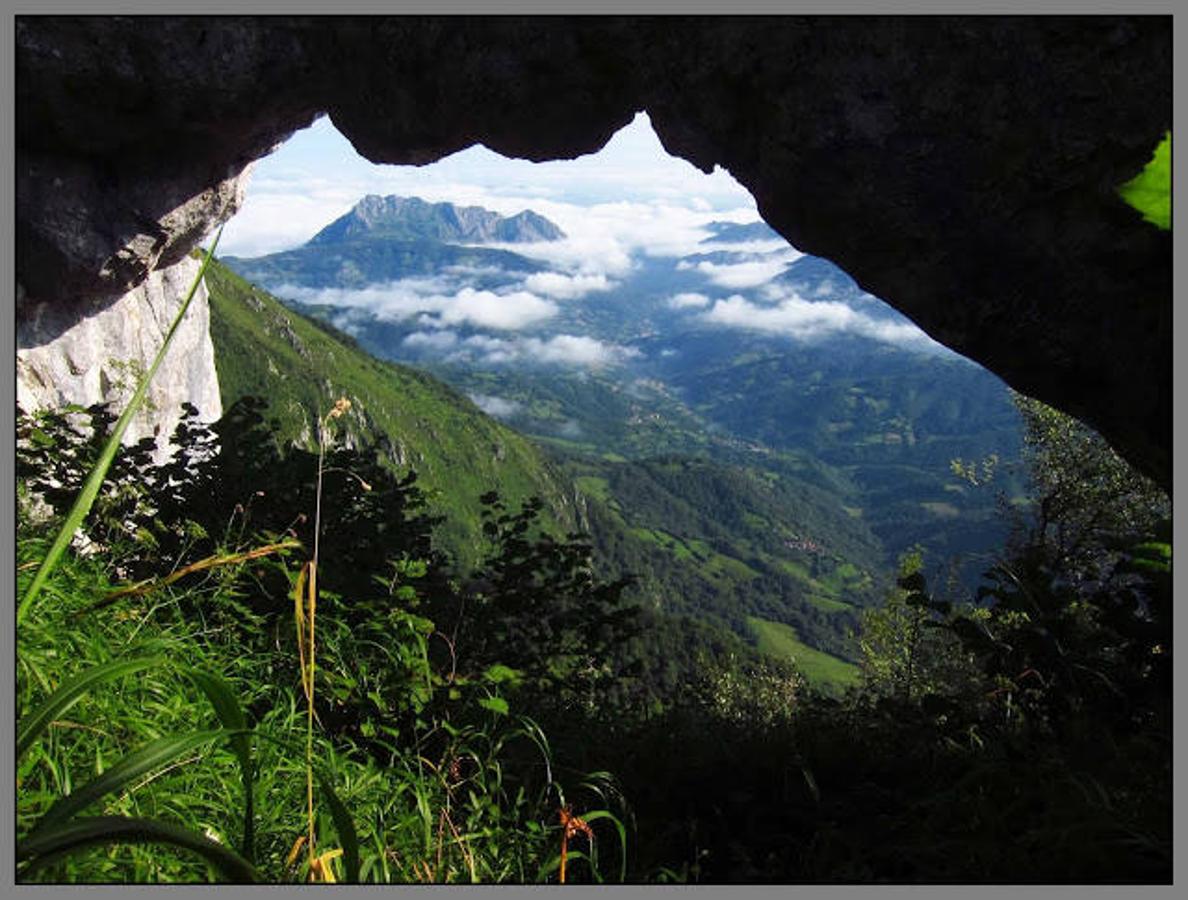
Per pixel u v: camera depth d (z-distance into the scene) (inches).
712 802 194.7
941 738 208.7
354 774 152.9
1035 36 215.8
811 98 242.4
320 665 190.9
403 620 193.3
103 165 364.5
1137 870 129.3
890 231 245.4
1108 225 213.3
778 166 255.6
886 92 234.4
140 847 104.7
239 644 189.9
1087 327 224.7
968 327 246.2
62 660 131.3
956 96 227.9
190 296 99.7
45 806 105.6
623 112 303.6
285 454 298.0
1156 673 181.9
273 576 232.5
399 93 302.2
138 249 388.5
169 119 331.3
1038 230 226.4
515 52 280.5
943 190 236.1
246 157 394.3
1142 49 206.4
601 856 167.3
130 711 129.2
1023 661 207.5
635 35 268.8
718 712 280.7
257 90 312.7
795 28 240.5
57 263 380.5
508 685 238.8
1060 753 175.0
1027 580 214.1
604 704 272.2
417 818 138.4
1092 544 391.2
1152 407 213.3
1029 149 221.5
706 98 265.0
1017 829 156.3
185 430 306.3
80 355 504.4
